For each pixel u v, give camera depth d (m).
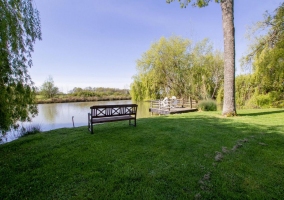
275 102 11.74
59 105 30.00
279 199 2.03
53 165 3.07
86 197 2.12
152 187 2.32
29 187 2.39
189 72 21.86
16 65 5.18
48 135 5.39
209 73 22.72
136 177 2.59
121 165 3.02
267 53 10.65
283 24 10.10
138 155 3.46
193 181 2.45
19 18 5.16
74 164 3.09
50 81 36.38
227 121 6.77
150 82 23.08
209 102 14.07
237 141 4.23
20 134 7.09
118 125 6.59
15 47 4.90
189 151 3.65
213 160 3.18
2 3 4.44
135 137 4.75
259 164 2.99
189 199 2.04
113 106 5.72
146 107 24.28
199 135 4.84
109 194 2.18
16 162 3.27
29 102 5.82
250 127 5.63
